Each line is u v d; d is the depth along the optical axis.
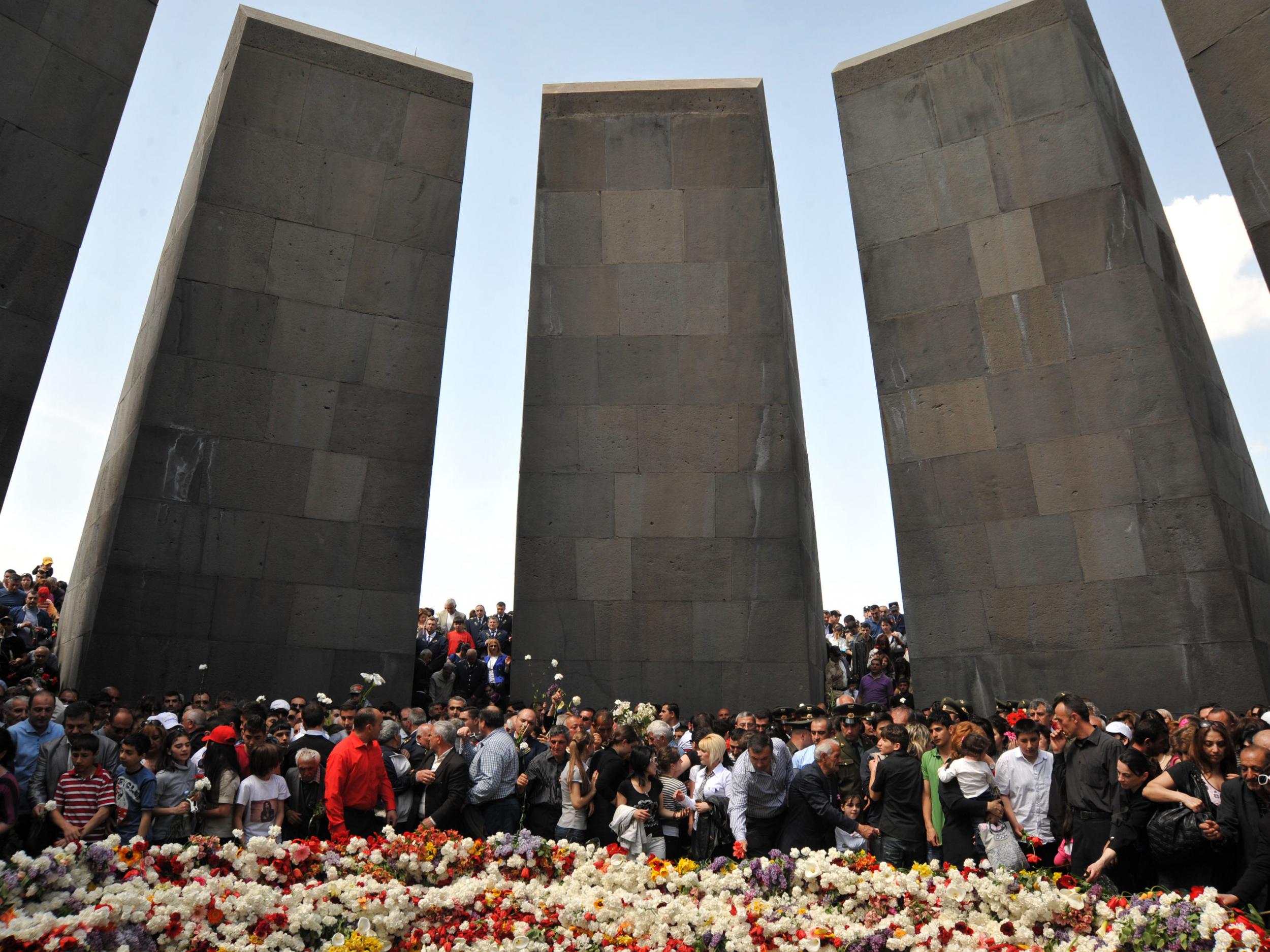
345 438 12.88
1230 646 11.34
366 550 12.72
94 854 5.18
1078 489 12.30
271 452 12.52
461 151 14.03
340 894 5.48
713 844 7.69
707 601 13.23
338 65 13.63
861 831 7.20
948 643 12.61
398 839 6.18
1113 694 11.73
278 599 12.23
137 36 11.73
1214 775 5.88
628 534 13.45
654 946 5.39
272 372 12.70
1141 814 6.07
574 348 13.98
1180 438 11.95
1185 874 5.77
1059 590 12.20
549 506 13.58
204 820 6.99
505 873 6.15
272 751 7.14
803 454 14.87
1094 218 12.70
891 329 13.55
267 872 5.76
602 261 14.20
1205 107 11.38
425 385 13.35
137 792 6.79
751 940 5.27
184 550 11.93
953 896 5.40
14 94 10.76
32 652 10.97
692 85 14.66
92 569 12.36
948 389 13.14
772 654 13.03
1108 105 13.39
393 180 13.65
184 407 12.23
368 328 13.22
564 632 13.23
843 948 5.26
